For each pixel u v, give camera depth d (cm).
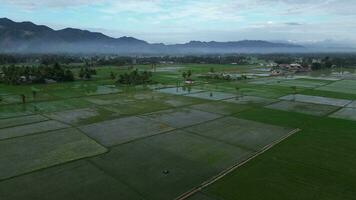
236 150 4250
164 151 4162
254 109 7169
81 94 9125
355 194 2997
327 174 3453
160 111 6781
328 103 8169
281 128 5447
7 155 3919
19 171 3422
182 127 5422
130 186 3109
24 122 5625
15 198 2825
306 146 4431
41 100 7994
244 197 2922
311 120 6119
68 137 4738
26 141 4506
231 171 3516
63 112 6538
